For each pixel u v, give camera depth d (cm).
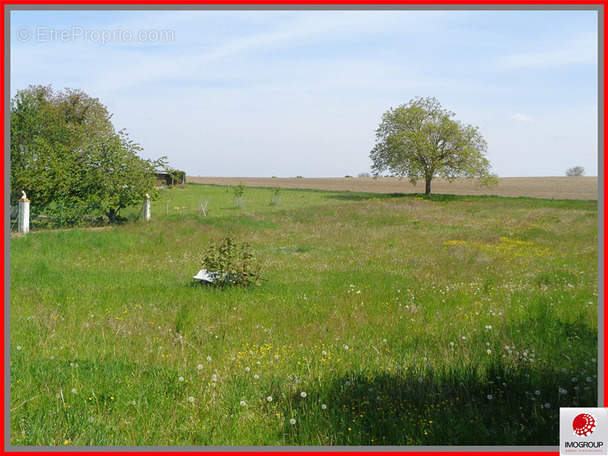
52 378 588
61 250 1992
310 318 954
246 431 471
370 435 461
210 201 5762
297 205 5488
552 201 5841
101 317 933
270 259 1897
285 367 653
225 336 820
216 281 1316
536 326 832
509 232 2988
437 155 6812
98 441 449
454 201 5838
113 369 617
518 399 534
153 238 2448
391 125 7244
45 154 3231
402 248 2312
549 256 1970
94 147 3250
